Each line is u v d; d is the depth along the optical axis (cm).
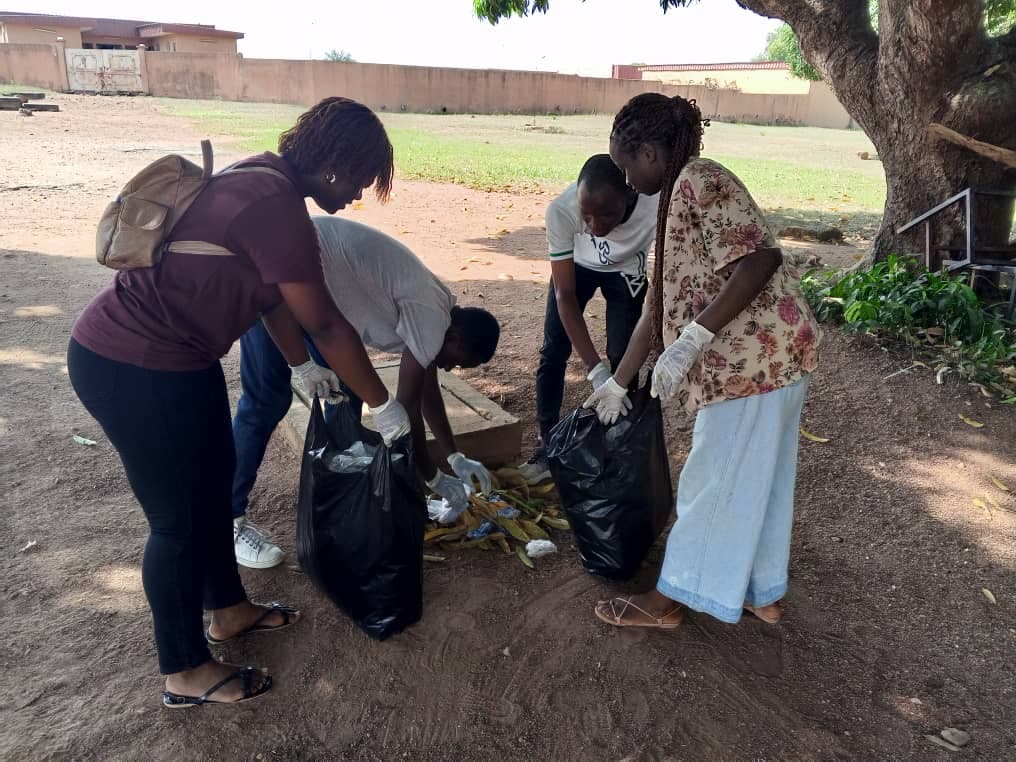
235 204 205
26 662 258
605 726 243
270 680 253
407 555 267
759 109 4541
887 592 313
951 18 550
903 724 249
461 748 234
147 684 252
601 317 647
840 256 896
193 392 217
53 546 320
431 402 317
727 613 257
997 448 428
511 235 957
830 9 647
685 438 429
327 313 221
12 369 488
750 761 234
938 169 611
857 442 431
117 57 3538
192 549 230
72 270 709
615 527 295
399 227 974
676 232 236
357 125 221
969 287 570
